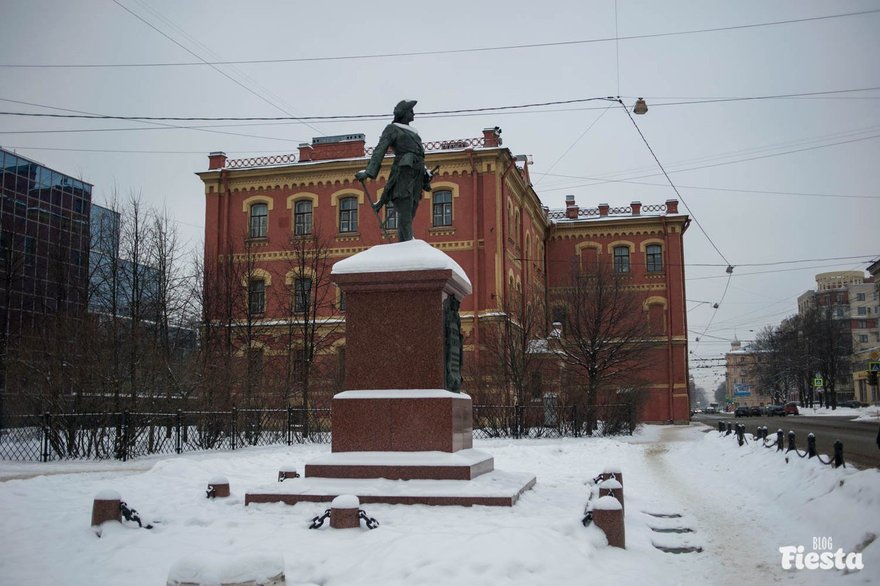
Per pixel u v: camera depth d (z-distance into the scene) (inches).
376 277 466.9
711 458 816.9
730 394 6387.8
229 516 382.3
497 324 1396.4
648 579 280.4
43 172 1813.5
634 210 2217.0
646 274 2139.5
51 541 337.7
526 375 1300.4
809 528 389.4
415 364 462.9
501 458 822.5
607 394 1466.5
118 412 868.0
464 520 357.7
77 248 1368.1
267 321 1632.6
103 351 930.1
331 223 1668.3
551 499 454.9
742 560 332.8
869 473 400.5
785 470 554.9
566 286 1695.4
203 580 214.1
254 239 1683.1
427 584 249.8
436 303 466.9
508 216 1665.8
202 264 1486.2
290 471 510.6
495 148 1566.2
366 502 406.0
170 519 380.5
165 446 943.7
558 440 1119.6
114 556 300.8
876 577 278.5
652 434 1389.0
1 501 469.4
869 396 3380.9
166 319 1203.2
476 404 1239.5
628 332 1450.5
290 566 277.3
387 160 1657.2
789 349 3351.4
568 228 2191.2
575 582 264.5
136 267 1205.7
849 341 3580.2
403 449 448.5
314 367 1310.3
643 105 1003.3
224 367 1071.0
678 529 405.1
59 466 768.9
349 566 277.0
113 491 365.4
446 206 1595.7
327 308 1596.9
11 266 1545.3
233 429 1005.2
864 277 4773.6
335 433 457.1
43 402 879.1
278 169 1691.7
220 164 1742.1
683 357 2086.6
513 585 253.8
